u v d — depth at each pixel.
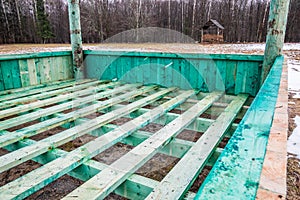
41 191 1.46
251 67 2.82
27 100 2.63
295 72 4.57
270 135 0.65
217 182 0.43
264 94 1.06
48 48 10.95
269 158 0.52
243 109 2.39
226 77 3.00
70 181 1.56
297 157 1.46
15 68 3.12
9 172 1.65
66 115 2.18
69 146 1.90
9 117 2.41
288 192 1.16
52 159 1.53
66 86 3.35
